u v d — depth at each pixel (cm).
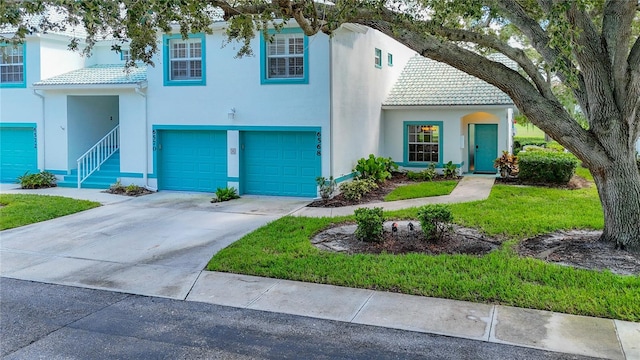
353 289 721
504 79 845
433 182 1770
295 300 688
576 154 866
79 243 1022
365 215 952
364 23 861
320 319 624
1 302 700
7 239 1057
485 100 1852
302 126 1509
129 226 1173
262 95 1541
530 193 1480
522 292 672
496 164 1822
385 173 1708
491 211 1205
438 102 1903
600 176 875
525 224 1057
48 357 532
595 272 737
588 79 834
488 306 646
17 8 712
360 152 1736
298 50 1501
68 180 1800
